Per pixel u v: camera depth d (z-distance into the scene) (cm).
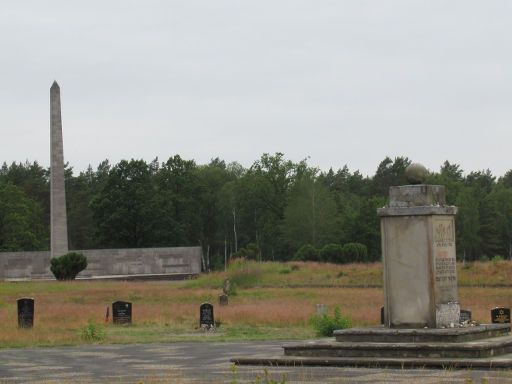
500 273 7656
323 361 2342
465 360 2183
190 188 14625
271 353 2802
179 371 2448
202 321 4150
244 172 17662
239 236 15625
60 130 8831
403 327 2433
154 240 13025
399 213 2442
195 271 10856
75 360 2902
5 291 6988
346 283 7806
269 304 5453
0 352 3253
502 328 2544
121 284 8038
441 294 2436
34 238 12731
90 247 16075
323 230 13762
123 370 2548
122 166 13088
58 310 5088
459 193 14025
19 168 18238
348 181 19650
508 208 14900
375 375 2092
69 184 17862
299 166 15350
